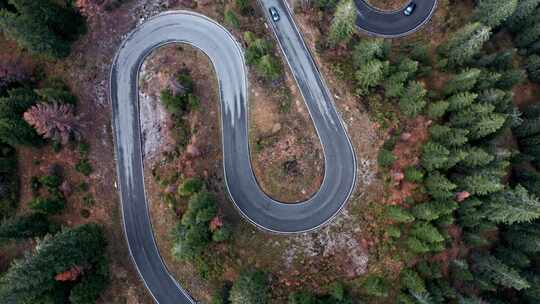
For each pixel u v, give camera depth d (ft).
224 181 213.05
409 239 188.14
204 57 222.07
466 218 192.44
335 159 212.43
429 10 241.35
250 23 222.28
